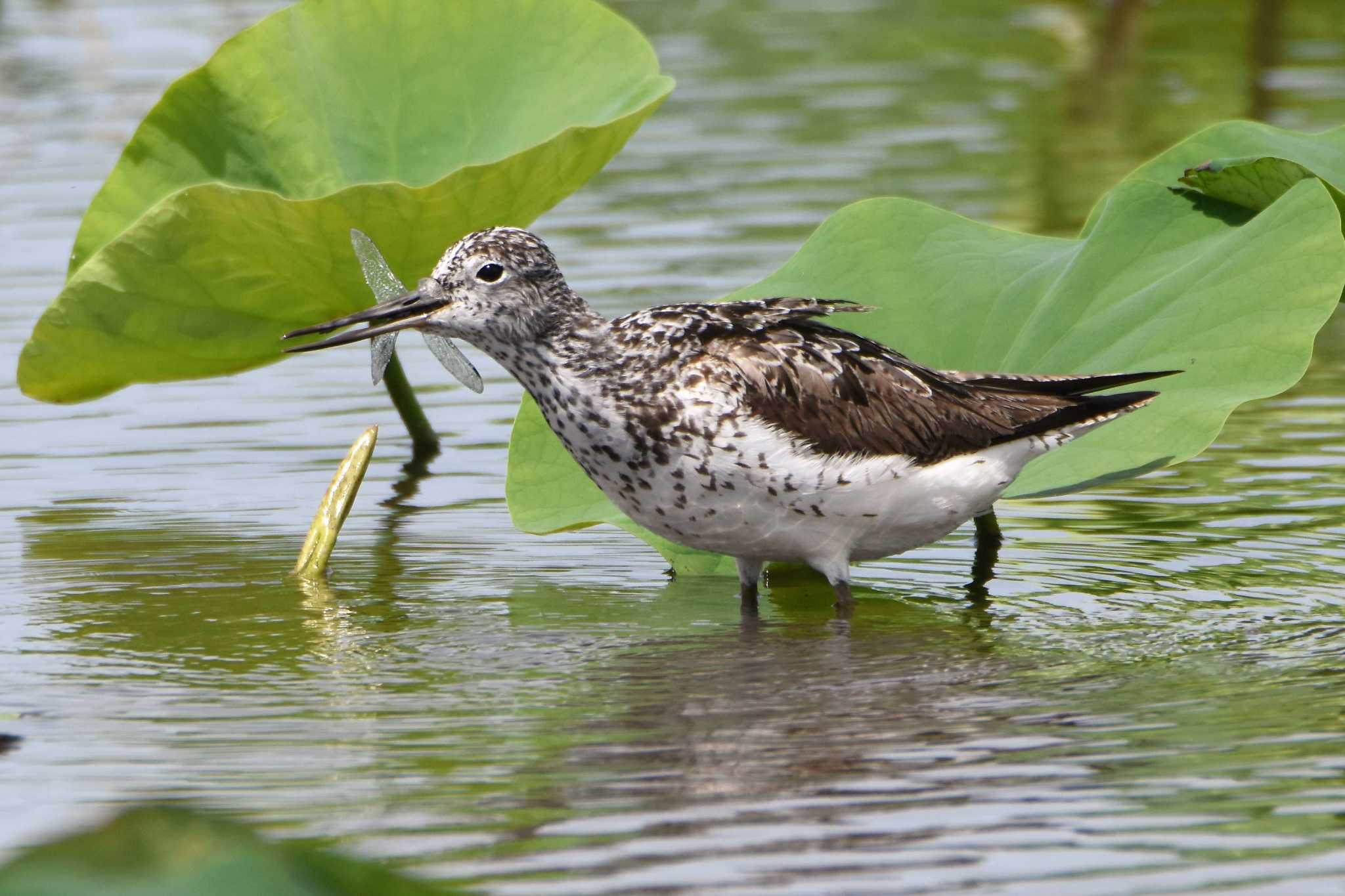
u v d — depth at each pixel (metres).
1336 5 32.78
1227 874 7.47
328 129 15.72
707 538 11.54
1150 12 32.66
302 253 13.73
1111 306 13.01
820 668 10.45
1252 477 14.25
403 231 13.57
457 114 15.82
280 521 13.87
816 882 7.47
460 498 14.52
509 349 11.54
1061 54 30.25
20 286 19.20
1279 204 12.58
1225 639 10.79
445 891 4.89
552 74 15.76
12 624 11.39
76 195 22.23
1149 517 13.55
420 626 11.40
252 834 4.85
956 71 29.22
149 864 4.62
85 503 14.30
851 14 34.03
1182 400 11.90
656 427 11.16
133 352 14.39
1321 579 11.98
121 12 33.38
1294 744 8.89
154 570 12.63
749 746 9.09
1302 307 11.95
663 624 11.52
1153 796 8.27
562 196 14.38
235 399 17.36
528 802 8.39
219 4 33.69
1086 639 10.91
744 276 18.88
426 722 9.55
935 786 8.48
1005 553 12.94
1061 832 7.91
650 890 7.42
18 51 30.52
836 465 11.07
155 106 15.43
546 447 13.25
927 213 14.38
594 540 13.64
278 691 10.12
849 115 26.59
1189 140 14.52
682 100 27.77
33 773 8.82
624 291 18.45
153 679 10.33
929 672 10.33
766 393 11.09
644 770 8.78
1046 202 21.36
